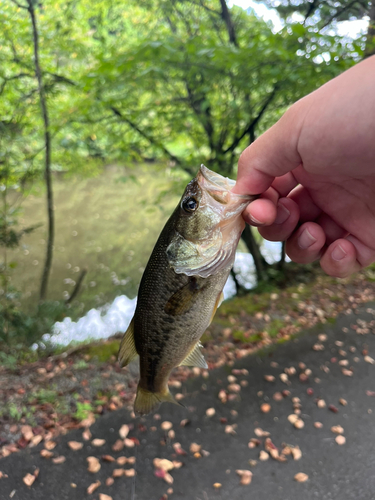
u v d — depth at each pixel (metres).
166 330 0.27
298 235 0.33
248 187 0.26
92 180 2.70
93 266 1.55
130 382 0.70
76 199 2.45
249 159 0.26
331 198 0.32
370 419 0.60
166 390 0.29
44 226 1.93
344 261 0.32
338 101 0.22
